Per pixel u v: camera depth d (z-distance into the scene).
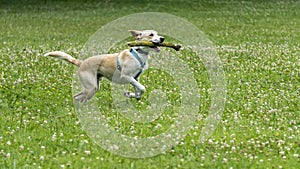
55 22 34.38
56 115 11.87
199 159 9.14
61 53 12.90
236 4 42.00
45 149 9.61
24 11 39.44
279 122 11.25
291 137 10.18
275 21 34.53
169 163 9.00
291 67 17.50
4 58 19.19
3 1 42.25
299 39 26.31
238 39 26.50
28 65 17.50
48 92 13.71
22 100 13.10
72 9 40.53
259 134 10.42
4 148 9.65
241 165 8.84
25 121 11.23
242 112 12.05
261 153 9.44
